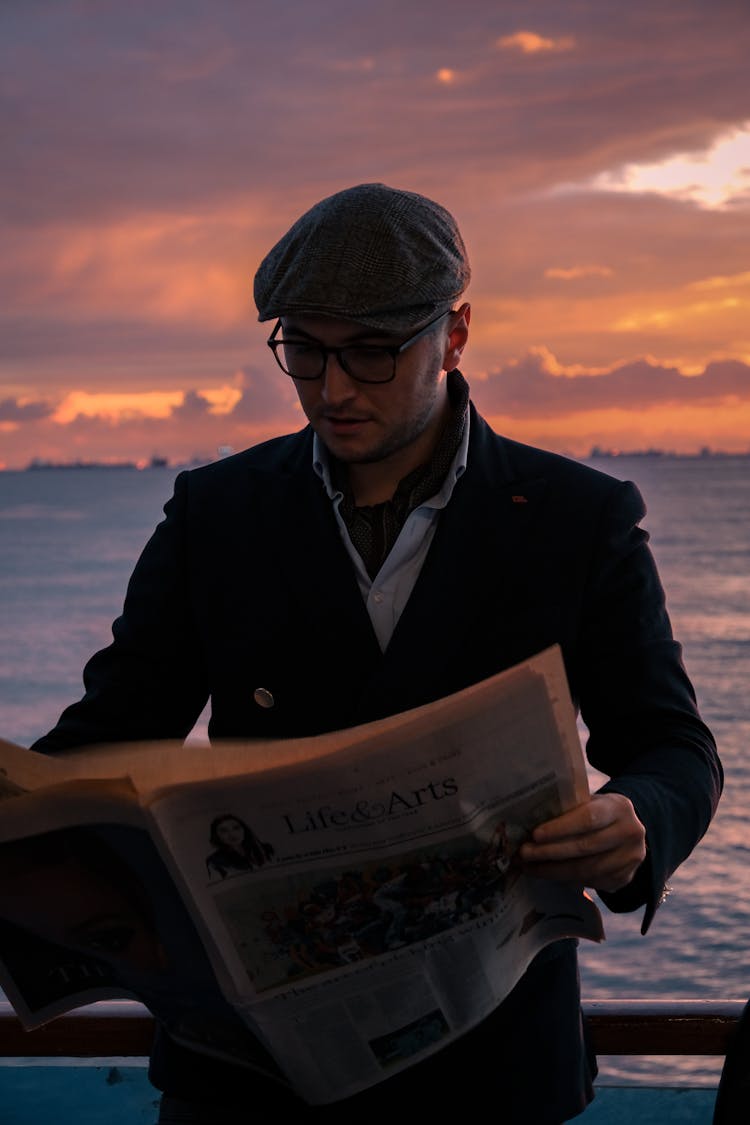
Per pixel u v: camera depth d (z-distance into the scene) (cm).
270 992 107
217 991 113
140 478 18200
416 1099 126
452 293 130
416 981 111
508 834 107
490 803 104
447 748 99
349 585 136
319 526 139
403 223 128
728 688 4244
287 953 106
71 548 11669
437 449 140
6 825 101
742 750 3291
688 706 133
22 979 119
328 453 140
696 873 2186
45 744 140
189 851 100
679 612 6300
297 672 137
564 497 138
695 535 10912
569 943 132
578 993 135
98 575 9212
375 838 102
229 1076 130
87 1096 178
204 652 143
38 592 8181
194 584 143
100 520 16538
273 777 97
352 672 136
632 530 139
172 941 110
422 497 139
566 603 134
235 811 99
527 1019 128
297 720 137
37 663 5447
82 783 100
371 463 137
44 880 108
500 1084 126
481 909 108
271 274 130
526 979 128
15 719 4200
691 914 1977
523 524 136
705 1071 1284
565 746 104
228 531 142
